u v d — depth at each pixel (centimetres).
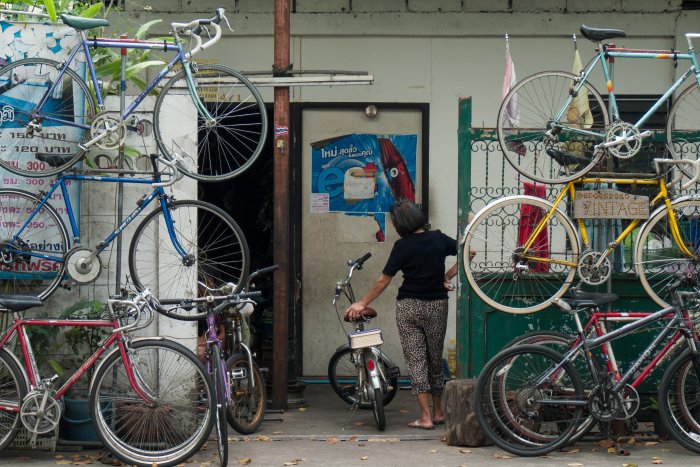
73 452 634
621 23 868
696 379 628
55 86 627
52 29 635
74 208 643
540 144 669
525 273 665
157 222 664
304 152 880
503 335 684
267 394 845
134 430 606
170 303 604
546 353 619
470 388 646
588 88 644
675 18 866
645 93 871
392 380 754
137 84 733
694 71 652
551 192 679
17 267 638
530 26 869
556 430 628
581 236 661
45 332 640
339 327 883
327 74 790
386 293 882
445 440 661
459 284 684
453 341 870
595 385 616
